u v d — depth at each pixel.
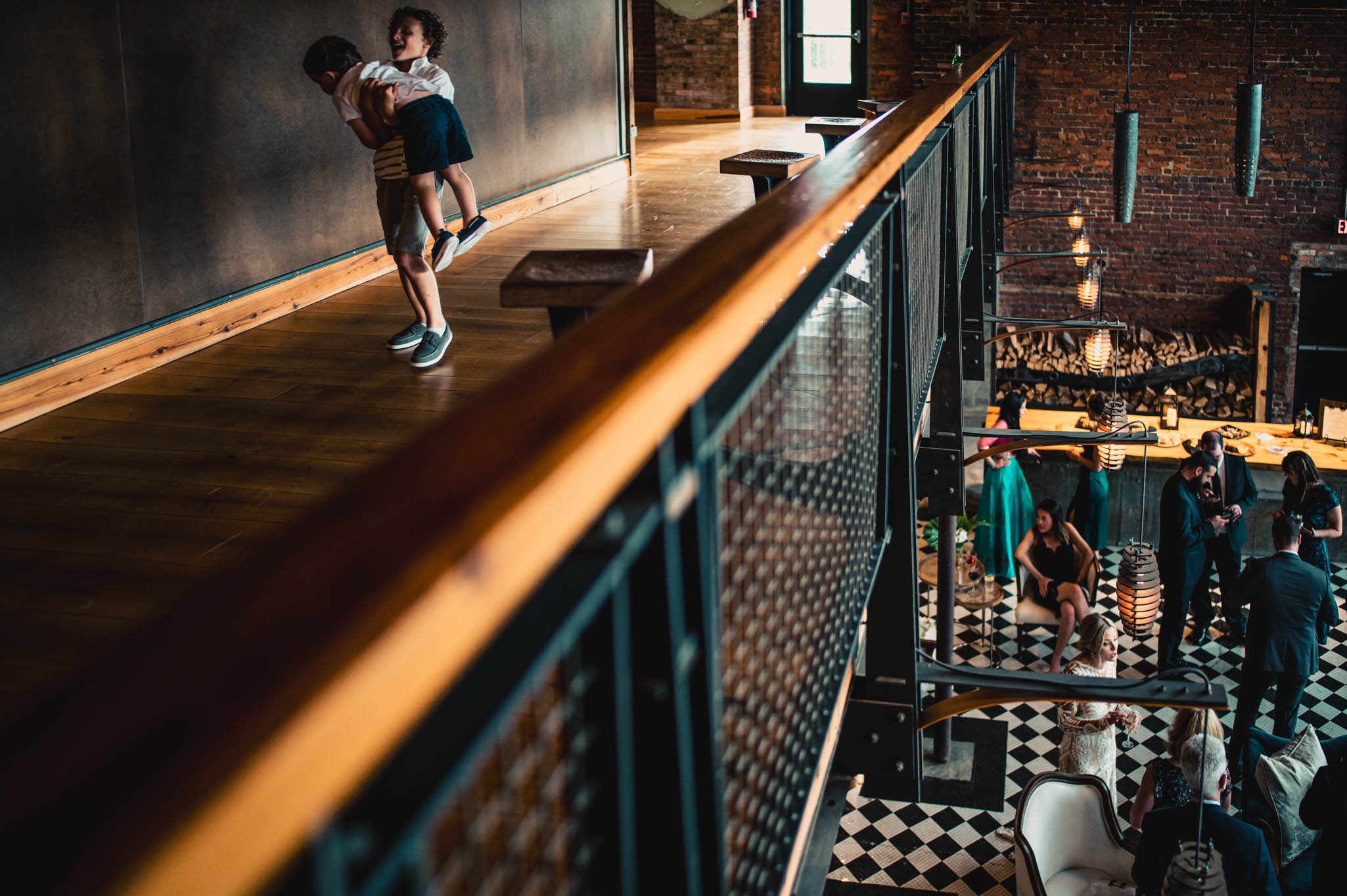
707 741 1.07
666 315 0.84
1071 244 12.23
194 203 4.70
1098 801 5.57
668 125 13.54
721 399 1.14
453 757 0.56
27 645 2.49
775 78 14.20
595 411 0.63
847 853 6.44
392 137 4.29
